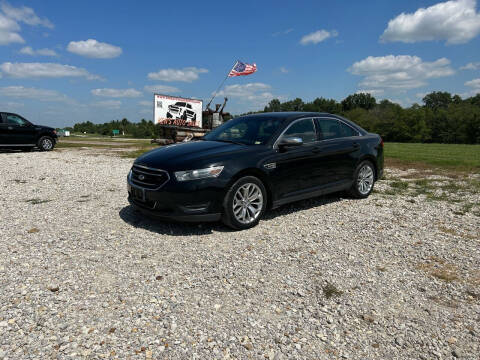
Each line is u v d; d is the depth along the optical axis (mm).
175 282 3193
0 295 2906
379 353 2324
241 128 5605
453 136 75000
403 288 3154
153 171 4465
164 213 4355
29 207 5676
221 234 4457
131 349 2289
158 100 20234
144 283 3166
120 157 13750
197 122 21734
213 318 2652
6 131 15117
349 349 2355
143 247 4000
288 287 3135
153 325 2549
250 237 4359
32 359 2170
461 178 8805
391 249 4012
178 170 4266
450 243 4199
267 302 2893
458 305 2893
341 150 5840
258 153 4781
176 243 4133
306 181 5344
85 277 3260
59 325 2521
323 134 5762
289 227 4754
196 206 4270
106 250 3900
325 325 2604
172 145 5379
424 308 2844
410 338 2475
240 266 3531
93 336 2412
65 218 5062
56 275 3285
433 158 12961
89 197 6402
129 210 5496
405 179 8680
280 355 2275
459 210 5672
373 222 4973
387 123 81000
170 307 2787
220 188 4336
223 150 4699
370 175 6512
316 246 4074
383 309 2824
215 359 2221
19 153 15250
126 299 2893
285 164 5008
